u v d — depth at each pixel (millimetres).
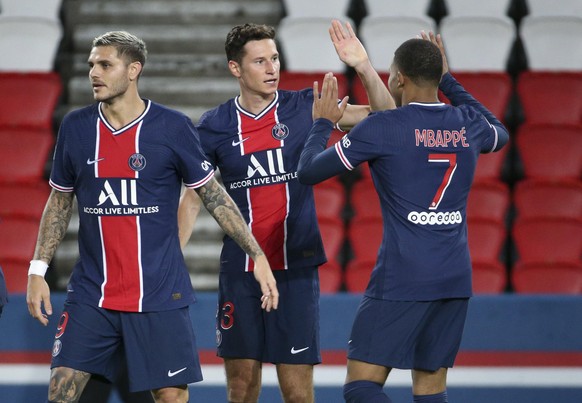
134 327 14219
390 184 14188
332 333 19422
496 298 19531
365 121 14156
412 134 14070
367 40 31562
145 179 14148
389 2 32625
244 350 16156
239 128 16062
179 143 14242
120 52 13930
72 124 14320
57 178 14547
